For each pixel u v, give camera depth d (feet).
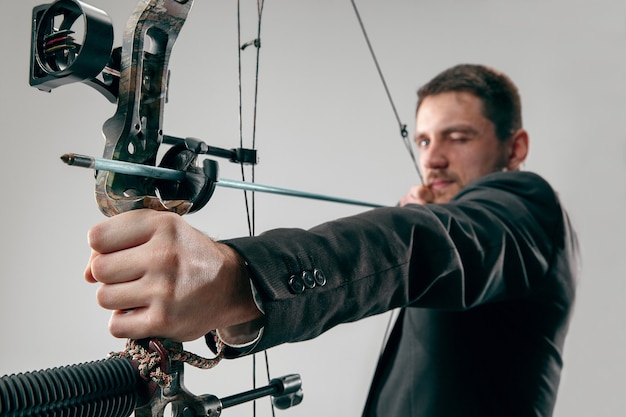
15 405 1.64
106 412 1.81
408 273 2.33
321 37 8.86
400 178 8.73
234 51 8.52
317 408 8.13
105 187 1.85
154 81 1.98
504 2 8.81
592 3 8.53
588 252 8.16
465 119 4.63
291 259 1.98
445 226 2.58
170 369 1.86
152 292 1.69
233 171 8.34
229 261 1.85
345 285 2.08
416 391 3.76
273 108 8.59
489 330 3.71
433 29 8.91
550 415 3.79
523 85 8.66
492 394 3.64
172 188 1.94
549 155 8.49
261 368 8.05
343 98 8.82
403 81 8.87
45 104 8.39
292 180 8.57
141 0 1.94
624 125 8.30
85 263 8.34
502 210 3.19
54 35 1.79
